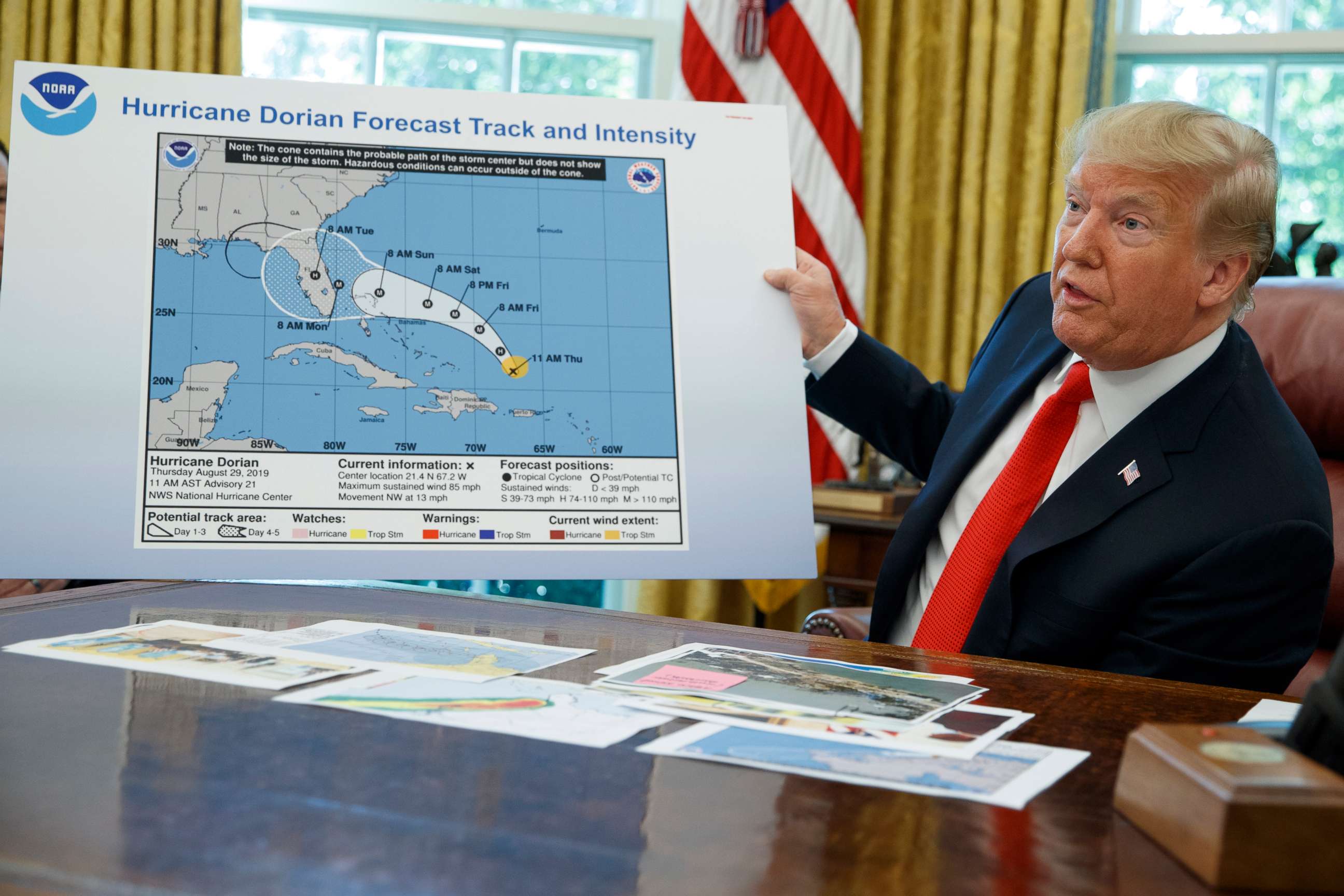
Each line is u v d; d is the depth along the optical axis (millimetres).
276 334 1054
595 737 596
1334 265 3004
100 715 593
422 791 500
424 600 1008
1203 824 439
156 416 1017
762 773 551
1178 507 1072
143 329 1033
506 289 1109
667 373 1124
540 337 1104
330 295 1073
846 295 2939
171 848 423
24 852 411
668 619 1002
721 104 1215
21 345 1009
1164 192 1057
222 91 1100
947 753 599
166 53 2768
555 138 1164
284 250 1076
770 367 1152
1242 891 428
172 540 996
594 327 1119
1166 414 1118
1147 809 487
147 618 860
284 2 3062
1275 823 425
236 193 1081
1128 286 1078
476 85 3219
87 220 1048
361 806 479
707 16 2879
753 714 656
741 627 990
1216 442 1099
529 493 1061
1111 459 1117
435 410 1062
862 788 536
